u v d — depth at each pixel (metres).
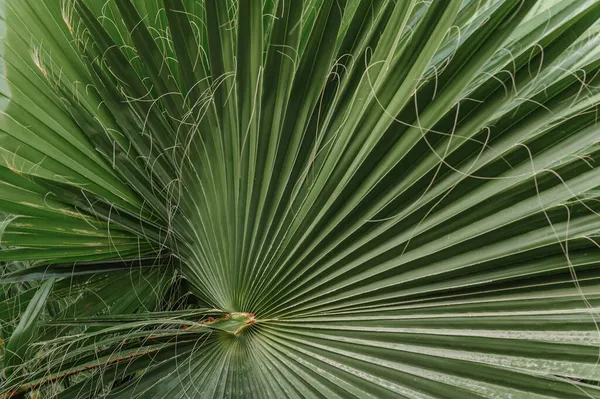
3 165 0.90
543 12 0.79
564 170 0.72
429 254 0.80
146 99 0.91
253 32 0.79
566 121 0.71
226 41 0.82
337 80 0.83
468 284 0.80
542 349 0.75
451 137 0.76
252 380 0.88
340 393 0.83
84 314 1.00
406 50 0.75
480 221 0.77
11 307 1.04
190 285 1.03
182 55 0.85
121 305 1.01
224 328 0.89
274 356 0.89
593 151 0.70
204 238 0.96
